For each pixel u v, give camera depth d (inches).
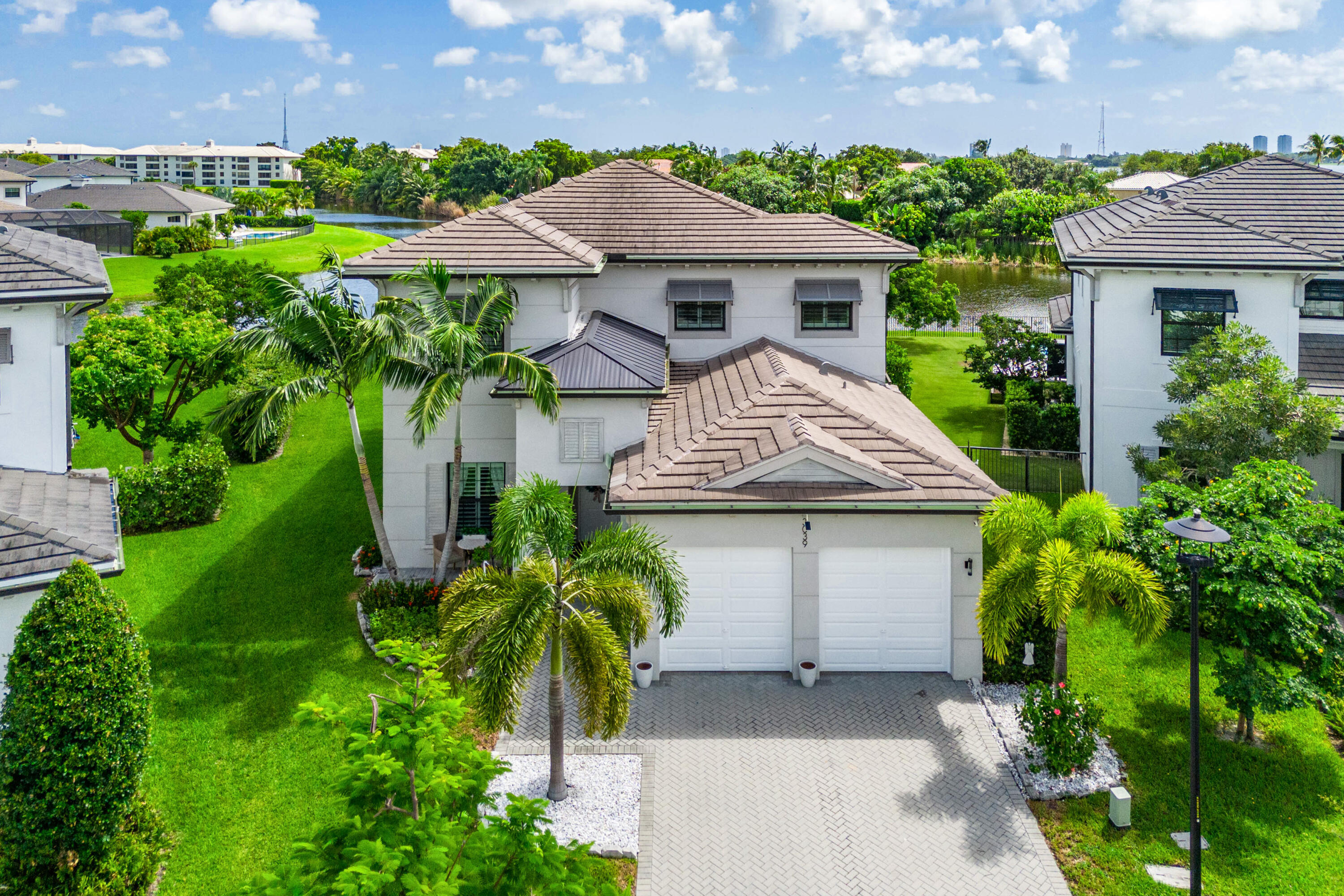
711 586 757.3
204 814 583.2
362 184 7327.8
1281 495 691.4
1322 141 3745.1
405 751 408.5
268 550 969.5
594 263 900.6
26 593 530.6
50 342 697.6
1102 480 1031.6
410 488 948.0
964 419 1438.2
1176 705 706.2
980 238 4114.2
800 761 646.5
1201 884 497.0
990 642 635.5
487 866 376.5
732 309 1032.2
